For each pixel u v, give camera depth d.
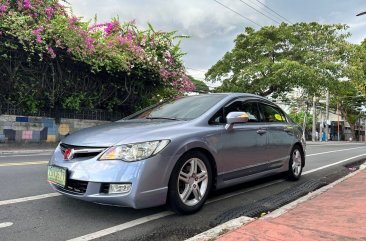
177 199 3.96
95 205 4.47
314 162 10.45
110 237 3.48
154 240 3.45
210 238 3.38
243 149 4.95
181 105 5.22
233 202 4.95
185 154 4.05
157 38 15.80
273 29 22.73
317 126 52.56
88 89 14.16
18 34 11.09
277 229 3.52
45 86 12.75
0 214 4.05
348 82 21.30
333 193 5.32
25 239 3.35
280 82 21.28
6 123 12.05
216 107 4.82
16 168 7.21
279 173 6.07
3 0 11.54
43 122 13.06
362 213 4.14
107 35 15.03
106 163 3.65
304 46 22.50
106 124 4.72
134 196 3.58
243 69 22.59
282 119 6.40
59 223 3.81
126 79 14.89
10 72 11.79
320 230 3.51
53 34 12.03
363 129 70.56
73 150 3.92
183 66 16.58
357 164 10.58
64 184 3.81
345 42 22.44
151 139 3.80
